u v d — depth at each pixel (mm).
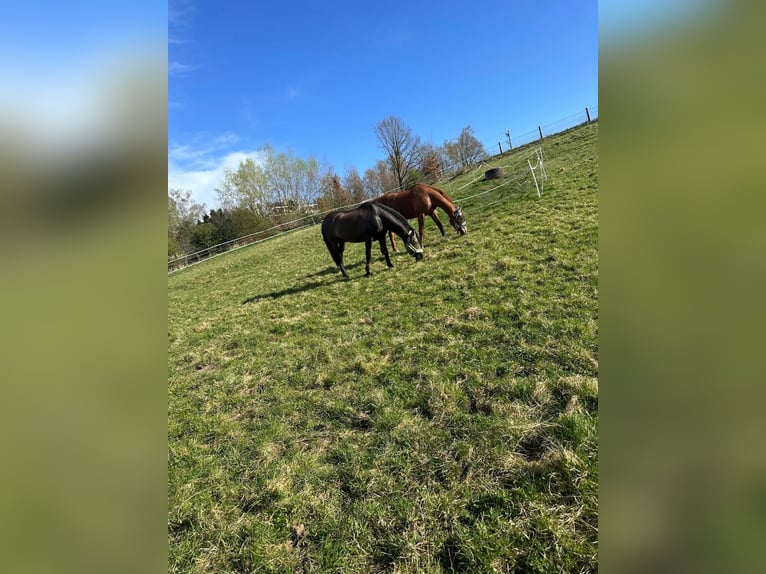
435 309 5402
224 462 3146
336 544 2277
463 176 21344
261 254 17266
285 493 2686
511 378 3414
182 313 9414
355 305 6465
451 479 2549
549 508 2209
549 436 2693
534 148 20891
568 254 6059
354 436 3180
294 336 5742
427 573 2041
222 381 4668
